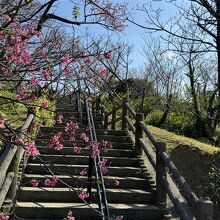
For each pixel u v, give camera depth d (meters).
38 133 9.51
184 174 9.91
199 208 4.54
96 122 14.54
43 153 9.10
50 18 5.74
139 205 7.14
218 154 10.34
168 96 19.88
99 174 6.94
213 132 17.67
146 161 9.02
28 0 4.73
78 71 5.11
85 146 9.20
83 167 8.13
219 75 6.08
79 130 9.80
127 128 11.66
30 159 8.30
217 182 8.58
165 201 7.04
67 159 8.74
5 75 4.41
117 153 9.52
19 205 6.67
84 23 5.79
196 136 17.55
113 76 20.12
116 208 6.80
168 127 18.95
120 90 23.27
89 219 6.66
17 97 4.80
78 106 10.23
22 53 4.44
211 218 4.50
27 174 7.90
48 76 4.47
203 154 10.59
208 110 14.30
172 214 6.93
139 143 9.42
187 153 10.98
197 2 5.72
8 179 5.84
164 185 6.79
